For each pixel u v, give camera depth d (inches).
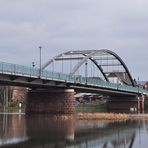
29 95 4202.8
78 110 6043.3
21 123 2960.1
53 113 4082.2
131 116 4101.9
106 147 1632.6
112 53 6215.6
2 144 1707.7
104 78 6939.0
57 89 4138.8
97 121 3344.0
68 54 5295.3
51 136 2025.1
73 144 1718.8
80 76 4424.2
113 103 6919.3
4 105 7618.1
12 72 3070.9
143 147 1626.5
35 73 3435.0
